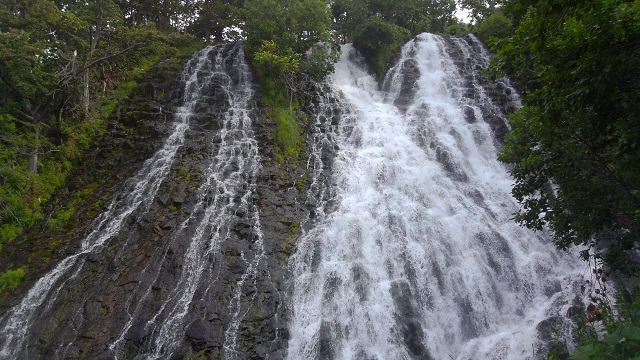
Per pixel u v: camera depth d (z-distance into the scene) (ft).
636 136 19.84
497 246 41.50
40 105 48.78
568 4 19.29
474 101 63.41
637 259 29.91
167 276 35.60
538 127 26.11
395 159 52.49
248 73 65.57
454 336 34.60
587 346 19.29
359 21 86.58
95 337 31.27
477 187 49.90
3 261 38.06
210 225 40.29
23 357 30.35
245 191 44.86
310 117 59.41
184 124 53.72
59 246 39.37
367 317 34.68
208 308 33.24
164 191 43.73
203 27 89.40
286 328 33.76
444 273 38.75
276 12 67.26
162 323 32.07
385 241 41.09
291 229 41.37
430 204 45.93
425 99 65.82
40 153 46.75
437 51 75.72
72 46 55.42
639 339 17.07
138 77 62.44
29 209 42.47
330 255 39.70
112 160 49.37
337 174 49.57
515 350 31.53
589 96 20.61
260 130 53.93
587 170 25.62
